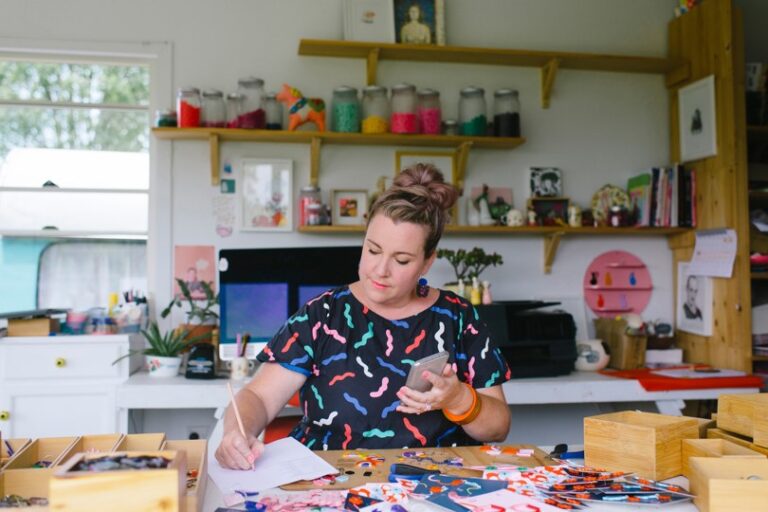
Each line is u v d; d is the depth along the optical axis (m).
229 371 2.91
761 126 3.27
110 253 3.15
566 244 3.40
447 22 3.34
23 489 0.98
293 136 3.02
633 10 3.54
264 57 3.19
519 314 2.91
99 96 3.17
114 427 2.76
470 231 3.17
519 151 3.39
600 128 3.48
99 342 2.78
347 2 3.18
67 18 3.05
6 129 3.11
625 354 3.12
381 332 1.48
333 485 1.13
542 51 3.25
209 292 2.98
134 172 3.18
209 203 3.11
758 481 0.99
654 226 3.31
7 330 2.81
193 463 1.20
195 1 3.15
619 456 1.24
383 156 3.25
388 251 1.39
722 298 3.19
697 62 3.35
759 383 2.89
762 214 3.38
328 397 1.45
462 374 1.53
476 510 0.99
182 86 3.12
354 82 3.24
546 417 3.34
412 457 1.30
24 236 3.09
